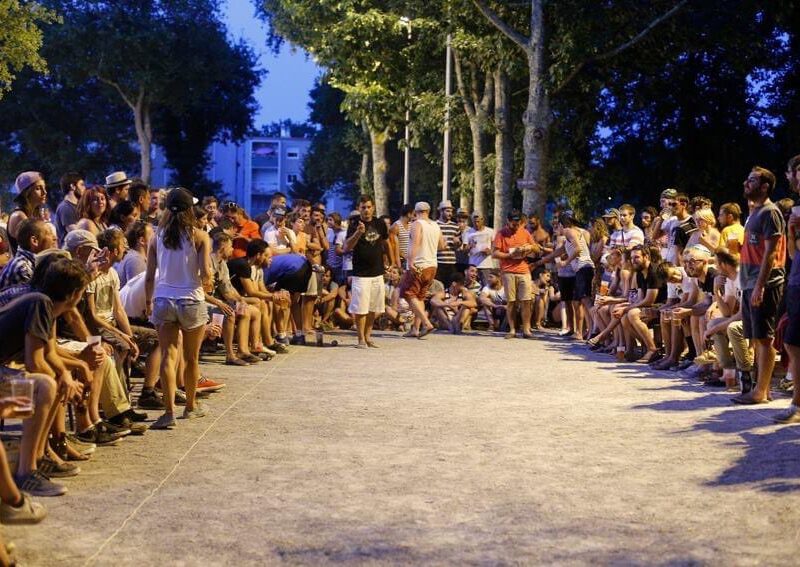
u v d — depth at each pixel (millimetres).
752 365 10812
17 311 6715
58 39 52688
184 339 9555
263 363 14117
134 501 6633
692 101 30625
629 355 15008
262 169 106875
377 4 28469
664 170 31375
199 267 9312
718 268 11414
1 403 5625
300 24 33844
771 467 7574
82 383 7844
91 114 60188
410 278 19078
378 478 7316
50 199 60188
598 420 9695
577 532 5996
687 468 7617
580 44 23797
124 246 9508
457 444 8547
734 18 25859
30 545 5684
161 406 10266
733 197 31000
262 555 5547
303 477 7328
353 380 12570
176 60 54656
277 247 17594
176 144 63875
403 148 31609
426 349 16781
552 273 22703
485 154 31734
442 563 5426
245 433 8969
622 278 15875
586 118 29422
